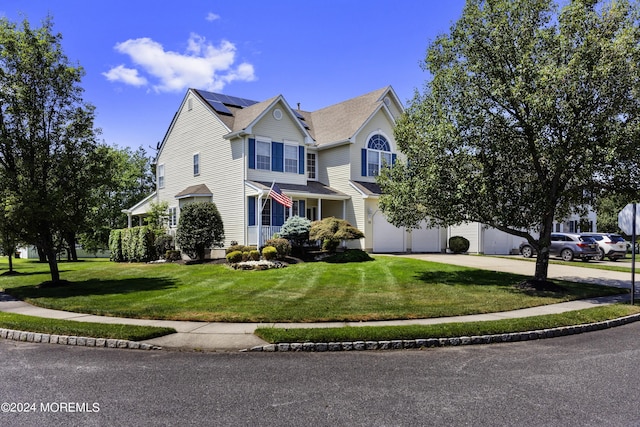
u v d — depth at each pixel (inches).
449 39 563.2
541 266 552.4
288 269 684.1
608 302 478.0
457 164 530.9
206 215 818.2
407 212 598.5
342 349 300.8
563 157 478.6
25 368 260.1
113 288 570.3
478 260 860.0
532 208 506.9
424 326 340.2
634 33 455.5
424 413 189.5
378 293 501.0
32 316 403.5
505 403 201.3
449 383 229.9
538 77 476.1
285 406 197.3
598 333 361.4
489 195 509.7
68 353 296.7
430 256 924.0
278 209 936.3
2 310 446.6
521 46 513.3
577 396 210.5
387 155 1075.9
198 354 290.7
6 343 328.8
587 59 462.0
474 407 196.4
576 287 567.2
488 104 532.1
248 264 693.9
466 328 335.3
